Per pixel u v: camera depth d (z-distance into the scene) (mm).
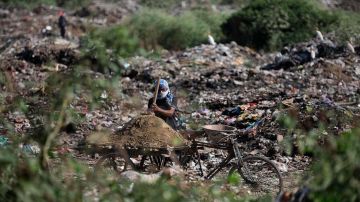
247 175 24406
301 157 29422
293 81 47781
